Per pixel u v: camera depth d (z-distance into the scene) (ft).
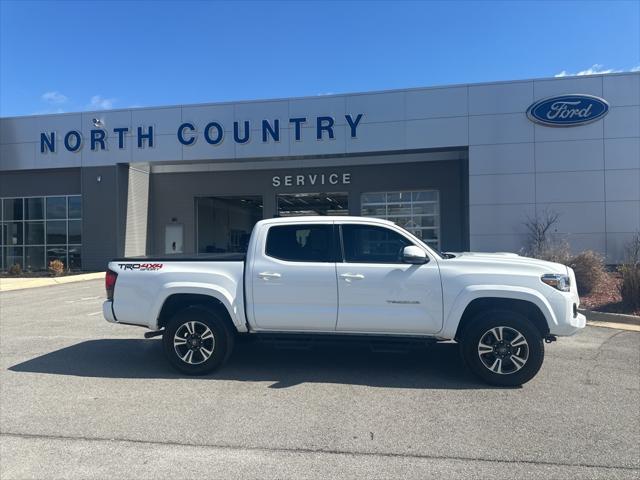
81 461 13.43
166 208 90.02
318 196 92.48
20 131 81.30
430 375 21.25
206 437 14.90
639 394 18.75
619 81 63.93
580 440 14.66
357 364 23.06
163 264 22.04
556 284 19.71
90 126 79.56
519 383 19.58
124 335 30.25
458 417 16.44
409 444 14.39
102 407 17.48
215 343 21.16
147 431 15.35
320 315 20.63
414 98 70.08
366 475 12.64
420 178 80.69
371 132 71.51
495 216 67.05
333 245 21.06
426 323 20.11
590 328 31.81
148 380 20.71
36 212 84.02
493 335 19.80
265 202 86.84
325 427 15.62
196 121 76.74
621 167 63.67
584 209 64.54
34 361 23.90
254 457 13.62
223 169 88.33
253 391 19.15
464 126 68.39
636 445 14.33
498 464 13.21
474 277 19.90
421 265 20.33
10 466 13.16
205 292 21.35
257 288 20.99
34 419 16.38
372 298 20.35
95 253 79.66
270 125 74.74
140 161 78.33
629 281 35.65
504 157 67.05
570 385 19.86
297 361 23.62
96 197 79.61
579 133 64.85
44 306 44.24
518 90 66.69
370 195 83.20
